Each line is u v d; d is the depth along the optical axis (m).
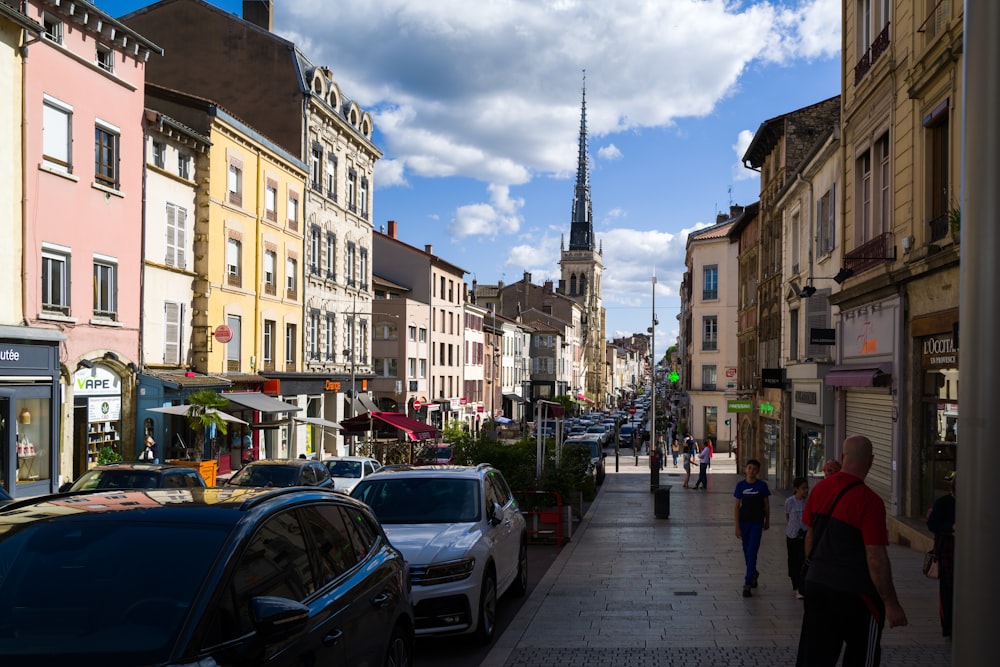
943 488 14.70
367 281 50.75
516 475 18.17
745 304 41.56
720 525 20.92
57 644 3.62
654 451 30.97
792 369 25.94
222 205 32.81
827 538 5.54
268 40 41.03
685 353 77.44
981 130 3.13
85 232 24.19
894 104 16.92
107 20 24.41
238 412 34.25
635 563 14.61
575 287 152.88
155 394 27.05
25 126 21.48
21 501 4.93
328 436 45.25
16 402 20.84
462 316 76.56
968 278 3.14
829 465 9.48
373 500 10.39
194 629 3.71
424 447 37.59
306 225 41.19
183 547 4.20
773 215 33.56
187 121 31.70
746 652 8.34
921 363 15.72
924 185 15.13
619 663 7.98
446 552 8.86
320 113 42.72
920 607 10.15
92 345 24.56
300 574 4.77
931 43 14.52
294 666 4.21
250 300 35.41
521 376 104.69
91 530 4.33
